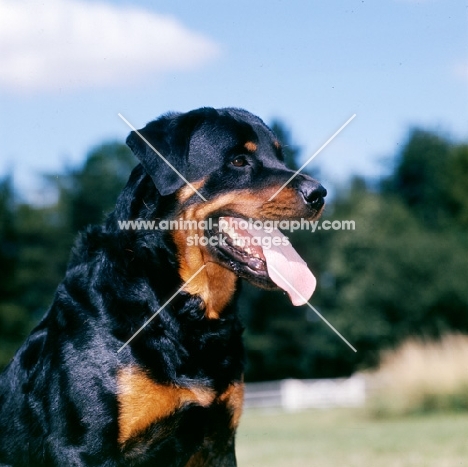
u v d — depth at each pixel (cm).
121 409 382
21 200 3444
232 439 427
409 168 4166
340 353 2909
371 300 2748
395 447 804
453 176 3916
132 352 386
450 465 664
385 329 2730
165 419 393
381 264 2753
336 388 1964
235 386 418
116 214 424
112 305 394
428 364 1431
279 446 880
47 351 400
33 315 3291
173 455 404
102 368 384
